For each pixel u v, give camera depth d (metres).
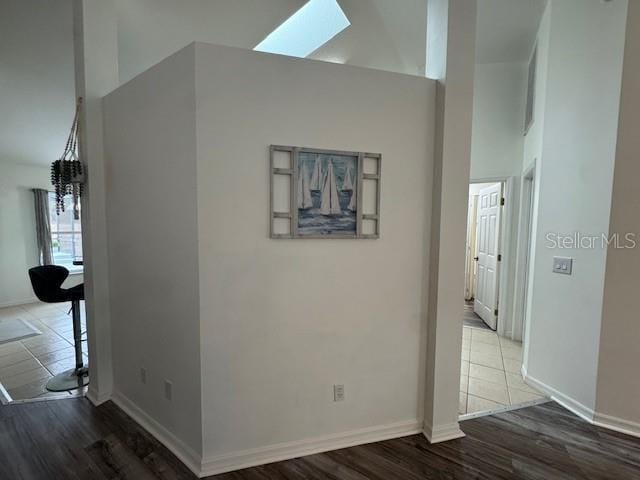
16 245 5.61
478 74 4.00
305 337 1.99
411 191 2.12
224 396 1.88
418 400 2.23
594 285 2.35
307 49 4.07
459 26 2.04
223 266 1.83
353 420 2.11
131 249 2.30
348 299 2.05
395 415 2.19
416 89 2.09
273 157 1.86
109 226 2.52
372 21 3.73
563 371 2.59
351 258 2.04
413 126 2.10
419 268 2.17
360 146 2.00
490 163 4.06
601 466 1.93
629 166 2.17
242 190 1.83
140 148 2.15
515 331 4.03
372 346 2.11
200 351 1.83
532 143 3.39
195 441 1.90
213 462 1.87
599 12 2.31
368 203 2.05
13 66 3.46
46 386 2.90
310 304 1.98
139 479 1.82
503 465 1.94
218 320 1.84
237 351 1.88
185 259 1.87
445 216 2.10
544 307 2.78
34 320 4.79
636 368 2.21
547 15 2.89
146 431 2.22
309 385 2.01
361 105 1.99
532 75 3.49
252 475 1.86
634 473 1.88
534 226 2.95
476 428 2.29
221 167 1.79
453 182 2.10
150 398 2.23
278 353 1.95
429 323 2.20
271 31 3.57
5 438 2.16
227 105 1.78
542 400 2.66
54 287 2.90
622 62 2.17
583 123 2.43
